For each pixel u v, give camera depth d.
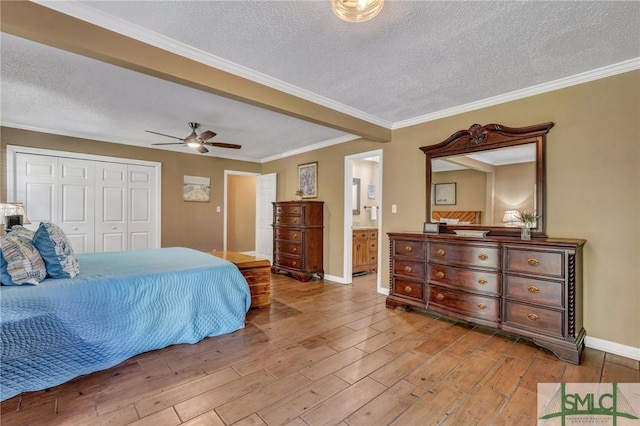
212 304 2.77
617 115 2.51
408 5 1.78
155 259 3.22
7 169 4.12
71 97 3.20
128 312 2.31
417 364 2.28
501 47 2.24
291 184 5.96
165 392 1.92
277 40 2.16
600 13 1.86
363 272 5.74
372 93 3.10
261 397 1.87
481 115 3.33
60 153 4.52
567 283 2.38
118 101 3.31
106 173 4.94
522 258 2.62
